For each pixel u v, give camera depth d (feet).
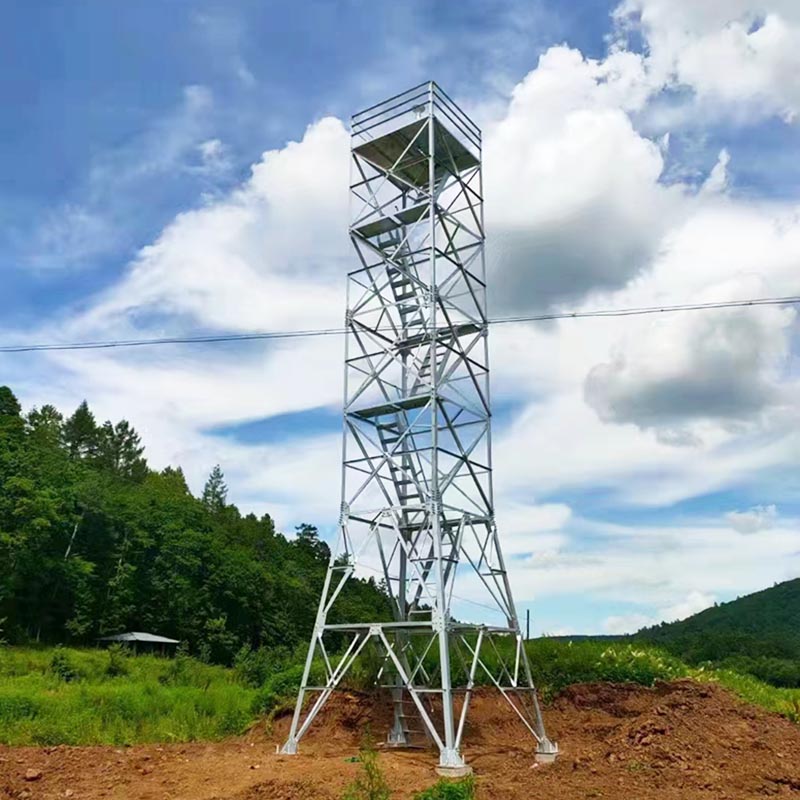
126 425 377.09
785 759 53.26
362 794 41.78
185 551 255.50
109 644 214.69
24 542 203.92
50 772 48.37
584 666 81.92
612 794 43.57
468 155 73.20
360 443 65.46
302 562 339.98
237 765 52.70
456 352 64.80
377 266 69.00
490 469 64.69
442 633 55.01
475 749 64.28
